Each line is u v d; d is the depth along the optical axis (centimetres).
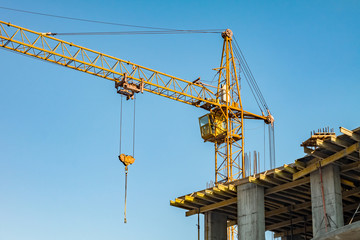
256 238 4934
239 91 8881
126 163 5606
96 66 7575
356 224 2969
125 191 5547
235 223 5897
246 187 5153
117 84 7719
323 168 4512
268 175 4978
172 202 5622
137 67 7869
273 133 8238
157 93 8150
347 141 4219
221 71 8938
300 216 5669
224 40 9112
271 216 5650
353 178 4669
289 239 6019
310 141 4569
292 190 5106
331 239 3159
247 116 8994
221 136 8494
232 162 8444
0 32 7125
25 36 7238
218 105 8550
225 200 5409
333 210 4347
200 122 8619
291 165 4800
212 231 5541
